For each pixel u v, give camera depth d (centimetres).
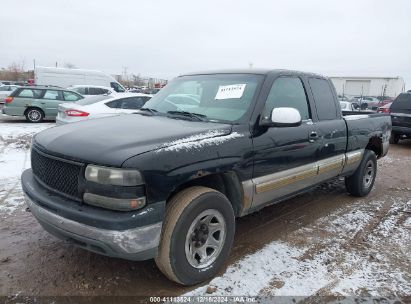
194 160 292
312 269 345
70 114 885
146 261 349
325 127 449
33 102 1549
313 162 435
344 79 5647
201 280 311
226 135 327
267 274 332
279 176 381
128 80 6412
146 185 264
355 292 310
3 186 577
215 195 309
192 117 371
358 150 537
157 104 431
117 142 283
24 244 378
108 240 258
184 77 462
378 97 4681
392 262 364
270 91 383
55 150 294
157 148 278
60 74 2489
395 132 1184
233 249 380
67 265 338
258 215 482
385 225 464
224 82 405
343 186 646
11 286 302
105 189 262
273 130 368
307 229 441
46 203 288
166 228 284
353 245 401
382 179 726
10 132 1210
